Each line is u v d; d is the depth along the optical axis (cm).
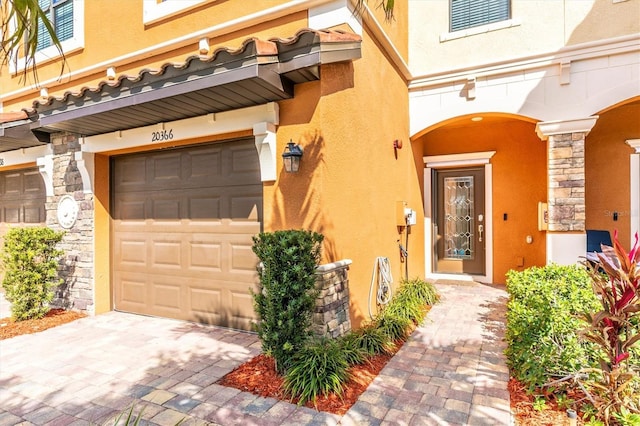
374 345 428
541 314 340
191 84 398
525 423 291
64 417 314
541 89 634
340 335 431
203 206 553
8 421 309
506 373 381
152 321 576
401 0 678
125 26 592
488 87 671
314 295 369
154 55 566
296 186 436
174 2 541
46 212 689
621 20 587
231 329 530
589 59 602
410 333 504
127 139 558
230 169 528
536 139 786
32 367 412
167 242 587
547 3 633
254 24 485
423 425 292
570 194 605
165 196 587
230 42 504
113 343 483
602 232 709
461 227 877
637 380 284
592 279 296
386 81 594
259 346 464
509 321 409
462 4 706
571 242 601
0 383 375
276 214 451
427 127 720
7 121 572
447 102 705
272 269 357
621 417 267
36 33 210
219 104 451
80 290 625
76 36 644
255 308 381
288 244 356
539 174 783
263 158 452
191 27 533
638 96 578
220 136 498
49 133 650
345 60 424
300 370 346
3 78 740
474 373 382
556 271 456
